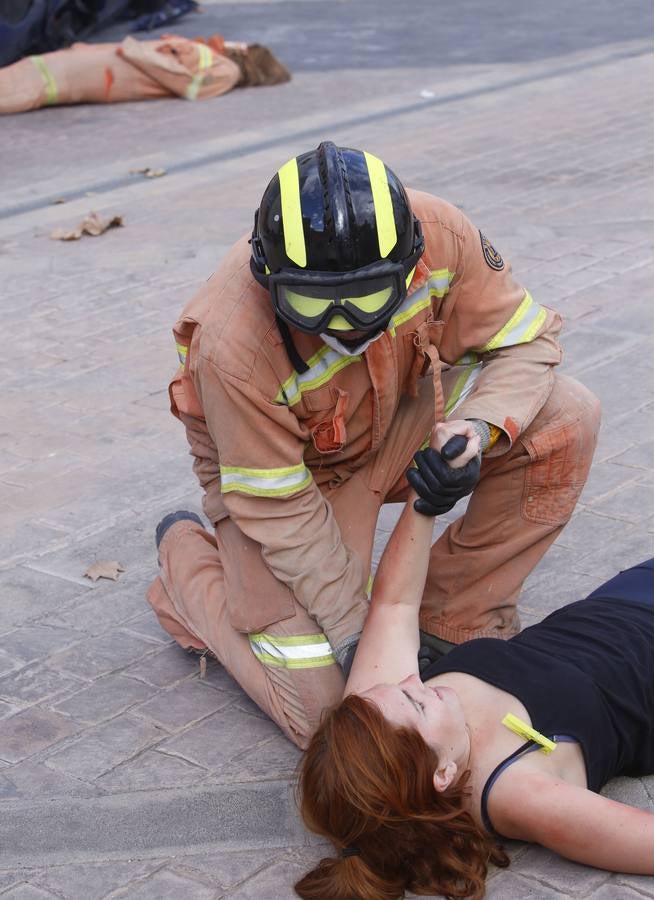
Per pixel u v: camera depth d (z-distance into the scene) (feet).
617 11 54.85
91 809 9.66
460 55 45.85
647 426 15.69
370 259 8.70
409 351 9.96
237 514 9.90
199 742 10.43
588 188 27.04
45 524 14.56
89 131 36.99
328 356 9.62
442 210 9.97
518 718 8.87
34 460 16.29
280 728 10.52
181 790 9.77
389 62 45.42
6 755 10.40
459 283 10.07
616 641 9.68
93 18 50.03
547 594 12.26
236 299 9.49
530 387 10.18
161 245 25.20
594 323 19.24
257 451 9.65
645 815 8.37
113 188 30.27
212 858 9.32
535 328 10.33
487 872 8.73
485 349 10.36
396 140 32.96
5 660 11.87
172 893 8.93
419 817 8.27
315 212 8.67
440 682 9.20
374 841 8.34
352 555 10.23
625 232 23.70
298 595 10.02
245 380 9.41
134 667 11.66
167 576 11.50
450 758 8.55
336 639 9.93
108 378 18.85
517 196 26.73
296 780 9.28
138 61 40.78
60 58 40.93
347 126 35.17
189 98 40.75
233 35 52.80
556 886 8.62
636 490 14.14
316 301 8.78
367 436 10.43
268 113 37.70
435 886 8.43
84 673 11.59
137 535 14.19
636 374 17.24
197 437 10.62
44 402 18.12
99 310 21.83
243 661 10.51
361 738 8.25
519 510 10.72
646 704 9.46
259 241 9.21
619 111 34.76
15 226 27.45
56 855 9.53
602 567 12.64
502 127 33.60
